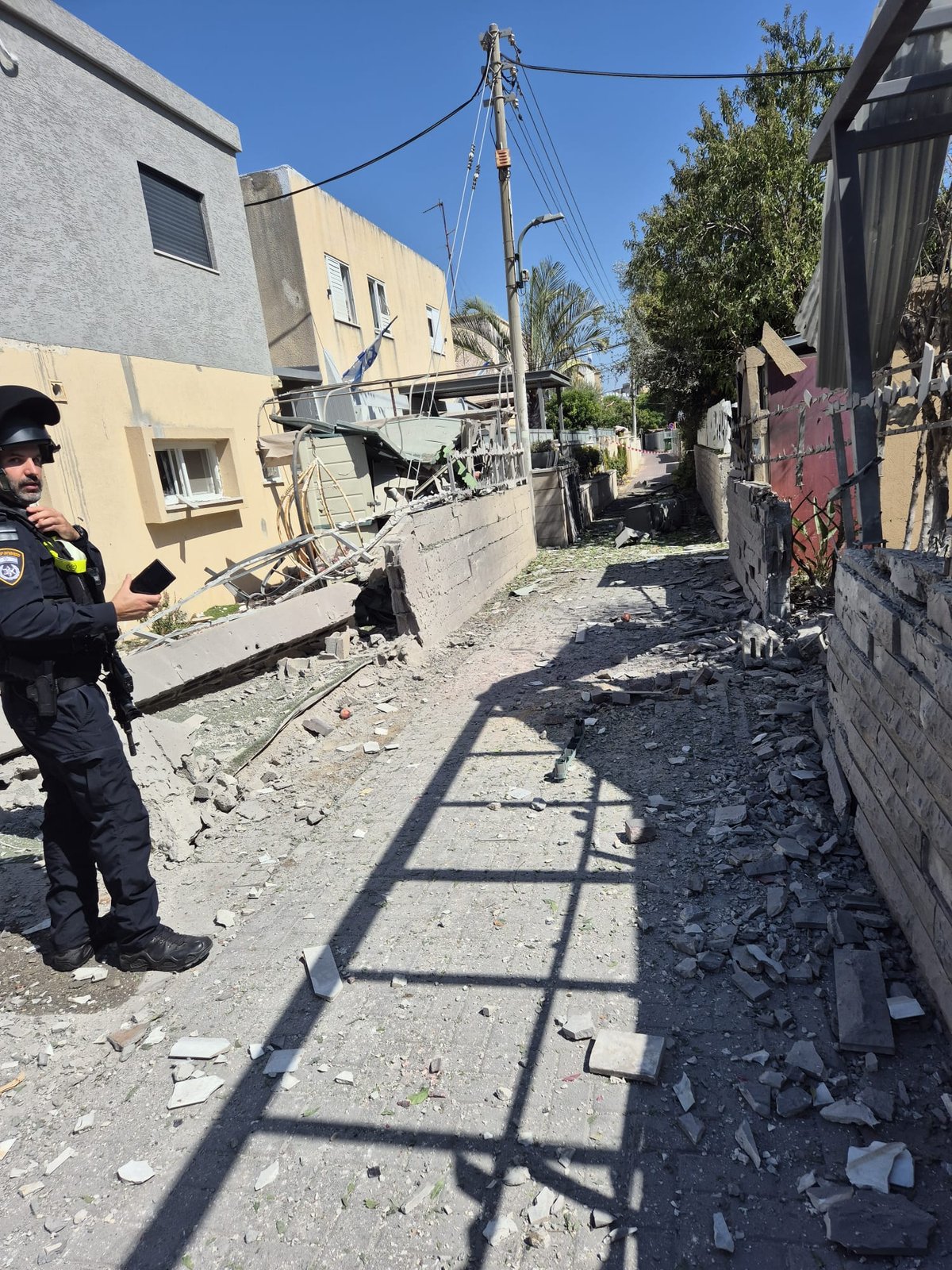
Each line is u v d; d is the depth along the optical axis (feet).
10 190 24.99
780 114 43.98
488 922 10.44
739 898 10.18
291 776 16.35
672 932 9.71
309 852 13.01
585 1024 8.32
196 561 33.04
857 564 10.46
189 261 33.83
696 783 13.52
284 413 44.47
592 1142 7.02
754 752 14.16
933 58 9.16
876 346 13.32
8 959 10.88
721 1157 6.73
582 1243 6.16
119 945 10.37
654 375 60.80
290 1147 7.36
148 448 29.66
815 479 27.14
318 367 48.19
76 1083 8.54
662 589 31.91
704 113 46.91
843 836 11.01
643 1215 6.32
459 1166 6.95
